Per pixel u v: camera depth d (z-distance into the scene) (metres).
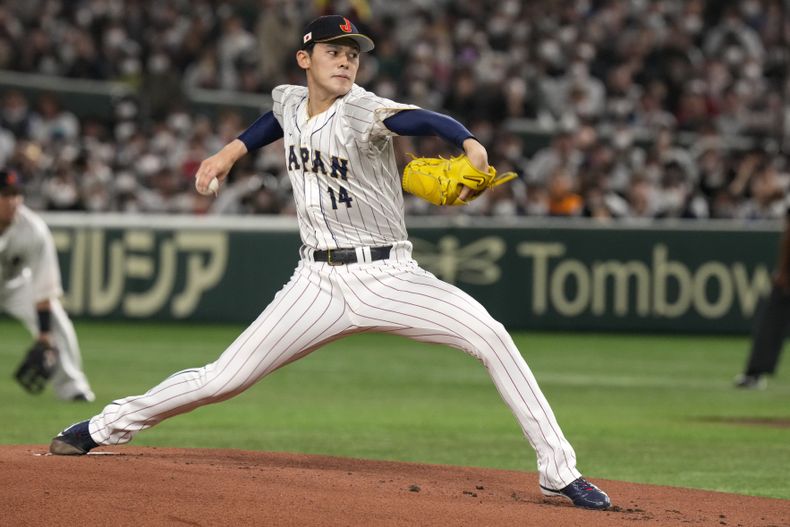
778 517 18.95
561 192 63.78
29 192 65.06
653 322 61.97
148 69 77.19
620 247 62.00
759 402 39.41
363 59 78.62
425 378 44.88
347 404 36.88
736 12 86.38
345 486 18.83
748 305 61.75
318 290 19.53
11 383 40.09
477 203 64.88
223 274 62.62
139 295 63.06
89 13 81.69
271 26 77.19
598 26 84.44
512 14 83.94
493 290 62.38
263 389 40.50
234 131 68.19
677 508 19.39
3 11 78.62
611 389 42.34
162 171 66.19
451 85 78.31
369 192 19.17
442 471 22.02
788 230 42.88
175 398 20.16
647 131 77.75
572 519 17.41
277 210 64.25
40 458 19.84
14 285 34.66
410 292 19.25
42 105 71.50
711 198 67.75
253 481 18.53
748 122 80.50
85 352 50.22
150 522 15.77
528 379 19.02
